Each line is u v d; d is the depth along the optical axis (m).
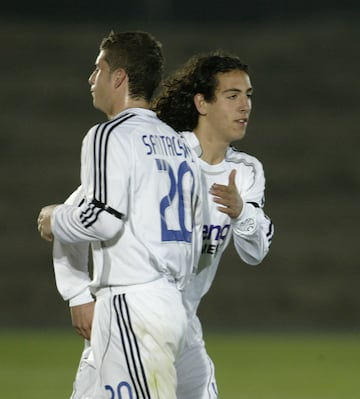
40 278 67.12
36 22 102.75
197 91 17.00
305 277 67.56
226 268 67.38
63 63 95.06
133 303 14.11
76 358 43.78
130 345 14.01
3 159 81.06
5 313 63.59
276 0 104.12
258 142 83.69
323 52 95.50
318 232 72.88
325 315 64.75
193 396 17.80
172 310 14.20
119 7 105.19
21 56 95.44
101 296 14.43
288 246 71.06
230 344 50.62
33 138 84.00
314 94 90.38
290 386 35.84
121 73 14.82
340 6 103.69
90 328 14.87
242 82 16.80
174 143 14.95
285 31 99.38
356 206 76.44
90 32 100.94
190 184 14.99
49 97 89.75
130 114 14.64
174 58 91.38
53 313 63.59
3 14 103.94
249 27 102.56
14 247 70.38
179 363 17.47
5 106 88.06
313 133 85.00
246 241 16.09
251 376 38.50
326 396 33.59
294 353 46.72
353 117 87.31
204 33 96.56
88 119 87.44
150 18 104.62
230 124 16.78
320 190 78.25
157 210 14.34
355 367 41.66
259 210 17.19
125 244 14.21
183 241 14.70
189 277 15.13
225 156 17.58
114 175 13.92
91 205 13.84
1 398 32.16
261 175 17.67
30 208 75.38
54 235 14.24
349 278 68.06
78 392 14.67
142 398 13.98
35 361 42.62
